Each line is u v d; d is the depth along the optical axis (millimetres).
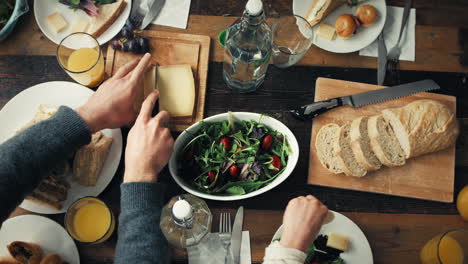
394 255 1568
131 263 1130
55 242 1463
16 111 1566
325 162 1597
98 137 1503
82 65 1558
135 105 1575
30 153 1156
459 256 1437
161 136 1321
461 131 1683
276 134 1519
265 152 1517
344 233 1505
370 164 1533
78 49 1579
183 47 1675
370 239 1574
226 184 1447
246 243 1517
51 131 1214
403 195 1593
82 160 1464
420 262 1558
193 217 1191
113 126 1426
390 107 1660
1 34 1603
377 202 1601
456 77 1722
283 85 1689
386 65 1708
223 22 1728
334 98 1632
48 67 1656
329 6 1637
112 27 1661
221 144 1493
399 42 1730
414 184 1603
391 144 1565
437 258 1377
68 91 1592
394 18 1747
